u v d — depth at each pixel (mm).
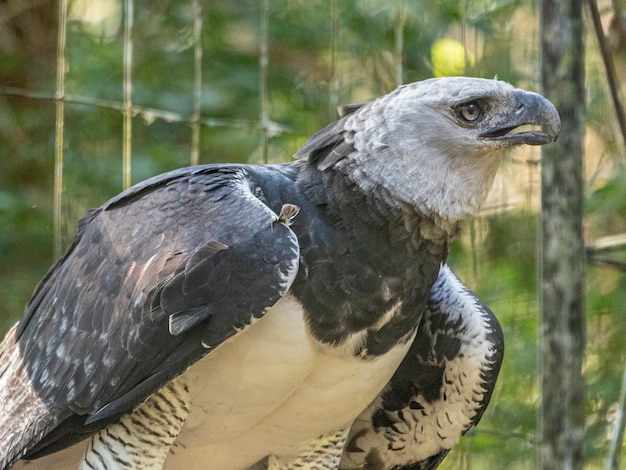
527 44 15453
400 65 12211
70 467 9906
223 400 8789
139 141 16141
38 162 15875
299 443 9469
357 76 16094
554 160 10211
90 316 8711
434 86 8914
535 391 14492
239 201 8500
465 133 8820
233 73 16562
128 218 8898
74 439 8742
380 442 10469
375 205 8719
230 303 8086
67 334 8859
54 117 16062
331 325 8609
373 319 8734
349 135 8875
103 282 8727
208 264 8117
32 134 16000
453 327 9711
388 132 8766
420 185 8750
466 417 9922
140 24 16906
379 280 8711
